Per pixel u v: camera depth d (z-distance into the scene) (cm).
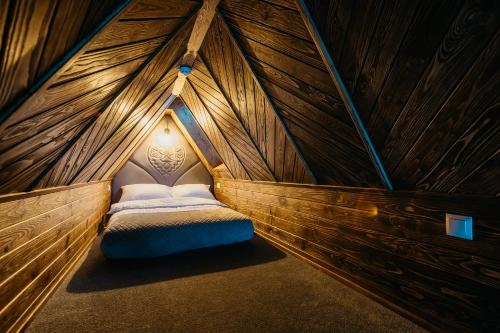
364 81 115
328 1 100
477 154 98
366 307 150
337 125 148
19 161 107
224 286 177
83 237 256
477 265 110
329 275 198
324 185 212
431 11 81
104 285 176
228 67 192
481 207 107
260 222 330
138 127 294
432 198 128
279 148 227
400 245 146
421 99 102
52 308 146
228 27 155
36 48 69
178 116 401
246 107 218
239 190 397
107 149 242
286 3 114
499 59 76
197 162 471
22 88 77
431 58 90
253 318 137
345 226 189
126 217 266
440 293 125
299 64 138
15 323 120
